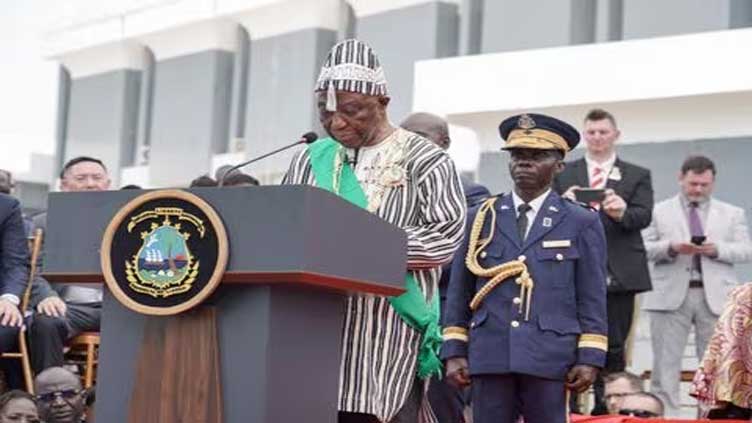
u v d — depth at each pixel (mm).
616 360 12672
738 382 8305
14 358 11148
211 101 26234
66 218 5250
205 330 4996
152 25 27156
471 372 8234
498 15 22078
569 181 13062
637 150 16891
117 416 5148
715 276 13688
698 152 16422
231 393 4977
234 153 25453
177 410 4996
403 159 6258
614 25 20750
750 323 8289
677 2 19922
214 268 4926
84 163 12023
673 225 13922
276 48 24969
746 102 16109
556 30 21219
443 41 22703
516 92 17641
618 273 12672
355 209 5238
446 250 6172
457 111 18109
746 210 16016
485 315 8242
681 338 13797
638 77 16688
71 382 10148
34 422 9445
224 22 26016
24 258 10250
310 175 6379
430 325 6203
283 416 5062
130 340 5152
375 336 6078
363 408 5984
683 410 14016
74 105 28328
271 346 4965
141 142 27906
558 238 8203
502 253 8266
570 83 17250
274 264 4887
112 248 5082
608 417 8695
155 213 5043
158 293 5000
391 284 5594
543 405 8102
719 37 16156
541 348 8047
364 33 23766
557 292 8141
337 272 5113
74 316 11625
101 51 28141
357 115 6152
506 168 17672
